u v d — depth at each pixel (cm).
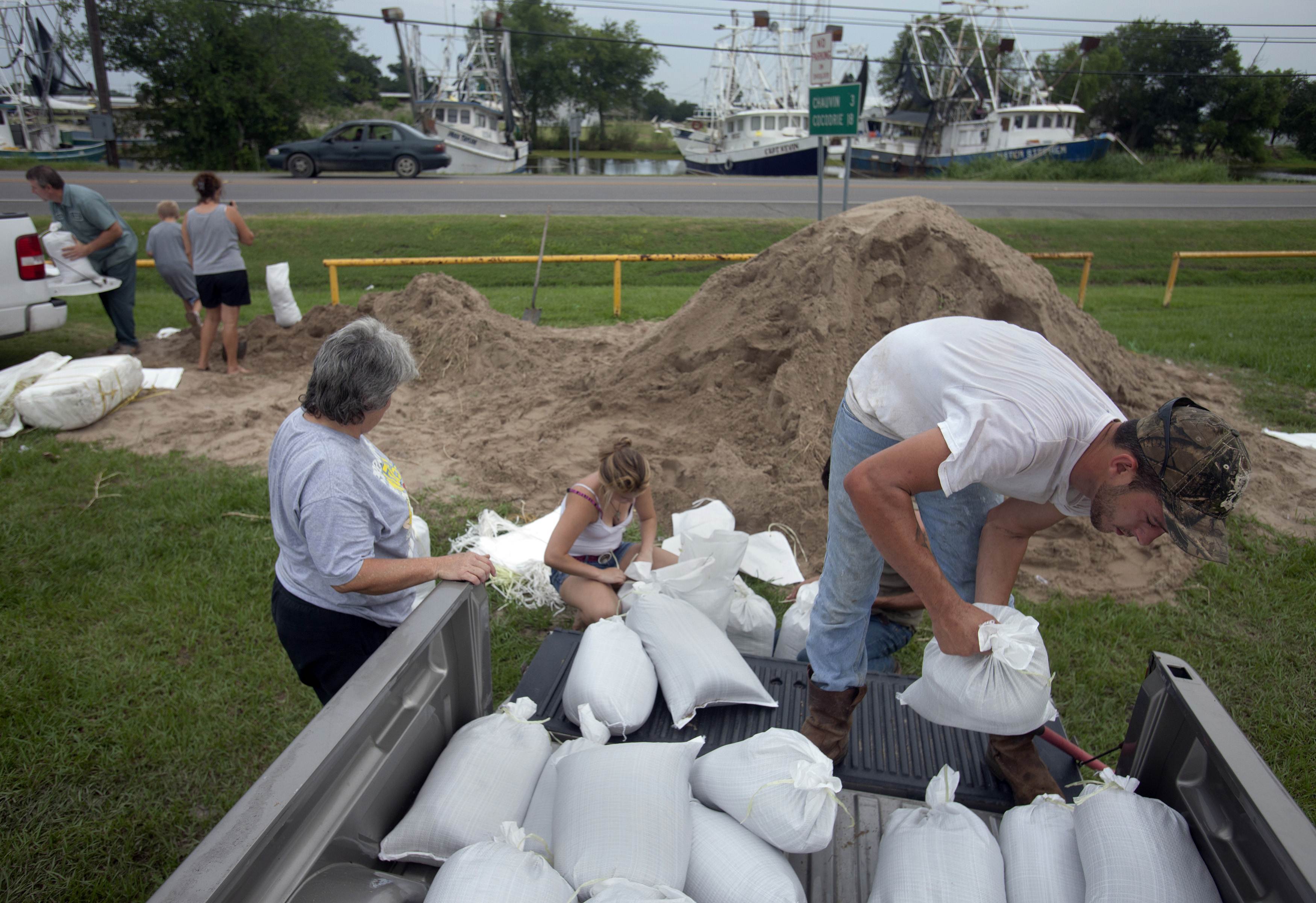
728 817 191
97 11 3397
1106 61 5384
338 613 227
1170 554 421
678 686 257
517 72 6469
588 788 182
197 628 352
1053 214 2216
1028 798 222
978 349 179
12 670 319
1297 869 120
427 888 168
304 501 209
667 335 598
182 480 493
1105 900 150
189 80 3875
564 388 635
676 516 443
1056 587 402
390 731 173
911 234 537
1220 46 5269
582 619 341
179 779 275
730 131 4550
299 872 142
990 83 4484
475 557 208
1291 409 659
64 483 487
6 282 647
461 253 1548
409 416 630
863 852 206
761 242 1694
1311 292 1354
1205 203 2508
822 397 490
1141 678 331
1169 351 825
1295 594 394
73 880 238
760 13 4331
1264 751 296
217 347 766
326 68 4272
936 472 169
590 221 1752
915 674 330
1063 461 171
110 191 2134
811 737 238
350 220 1666
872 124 5097
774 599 387
